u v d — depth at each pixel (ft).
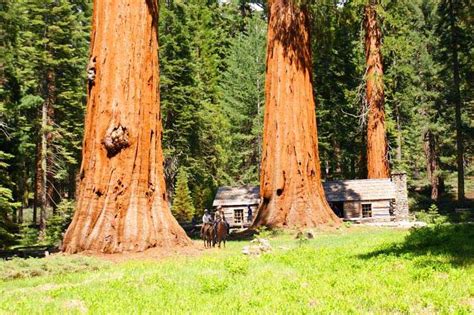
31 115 124.77
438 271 33.04
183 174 160.76
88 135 61.98
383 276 32.48
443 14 152.46
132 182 60.18
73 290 34.04
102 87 61.41
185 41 165.68
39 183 128.36
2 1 100.17
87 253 56.59
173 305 27.37
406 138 179.32
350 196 113.70
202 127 167.22
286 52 88.12
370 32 124.26
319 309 24.44
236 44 179.63
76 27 137.18
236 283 33.58
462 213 112.78
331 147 163.22
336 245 58.03
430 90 191.31
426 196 196.65
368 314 23.12
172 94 157.69
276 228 82.07
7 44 102.68
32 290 36.14
